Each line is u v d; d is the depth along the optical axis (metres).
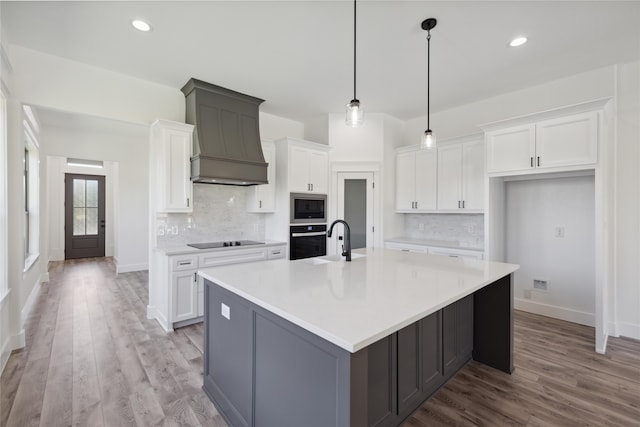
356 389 1.12
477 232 4.22
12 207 2.71
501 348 2.45
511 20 2.41
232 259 3.65
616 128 3.16
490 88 3.73
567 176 3.37
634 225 3.08
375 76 3.40
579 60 3.05
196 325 3.37
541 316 3.68
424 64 3.12
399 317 1.25
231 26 2.49
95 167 7.89
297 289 1.66
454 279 1.89
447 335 2.28
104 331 3.18
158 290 3.51
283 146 4.22
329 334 1.09
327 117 4.69
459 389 2.20
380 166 4.59
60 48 2.79
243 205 4.35
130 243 6.13
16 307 2.73
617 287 3.17
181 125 3.39
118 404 2.00
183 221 3.80
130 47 2.79
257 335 1.61
